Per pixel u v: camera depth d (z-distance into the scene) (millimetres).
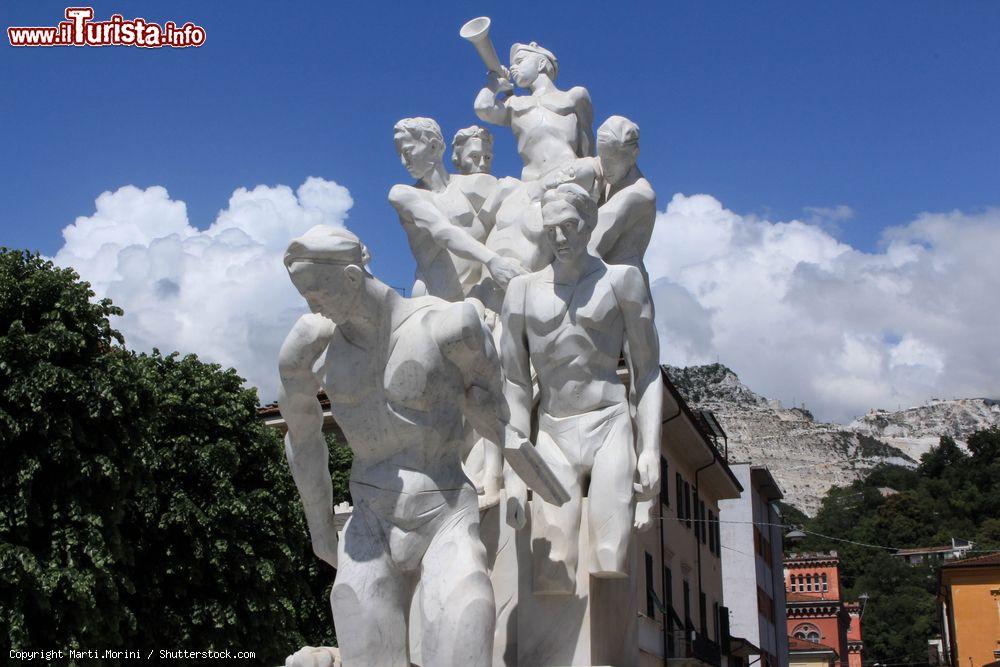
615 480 5309
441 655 4219
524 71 7207
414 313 4484
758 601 42438
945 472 121062
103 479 15766
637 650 5660
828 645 62812
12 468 14961
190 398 19062
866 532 106562
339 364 4461
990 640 43781
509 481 5328
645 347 5555
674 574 26938
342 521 5930
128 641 17062
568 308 5457
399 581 4422
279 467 19953
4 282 16031
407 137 6945
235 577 18250
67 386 15328
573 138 6984
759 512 44938
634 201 6332
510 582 5441
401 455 4449
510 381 5605
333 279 4273
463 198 6809
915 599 80375
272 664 18547
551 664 5223
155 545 17828
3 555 14156
